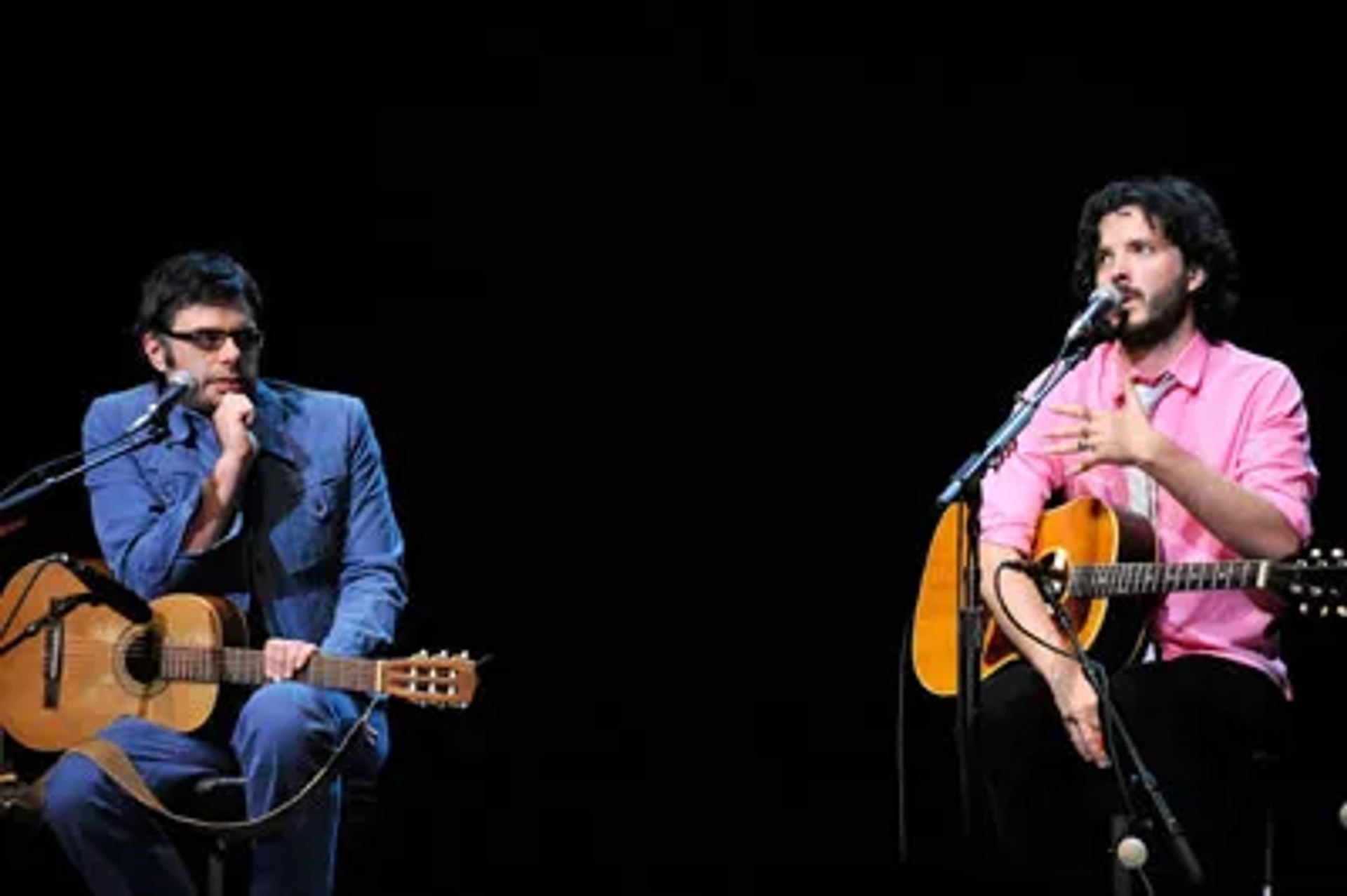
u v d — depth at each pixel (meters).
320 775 9.06
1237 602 9.19
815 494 13.92
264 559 10.12
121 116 13.73
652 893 13.58
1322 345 12.70
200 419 10.29
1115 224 9.45
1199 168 12.92
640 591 14.18
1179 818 9.00
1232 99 12.86
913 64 13.48
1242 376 9.42
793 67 13.64
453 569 14.16
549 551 14.18
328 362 14.05
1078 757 9.23
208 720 9.80
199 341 9.98
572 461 14.13
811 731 14.05
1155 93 13.00
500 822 14.16
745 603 14.08
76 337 13.64
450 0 13.81
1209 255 9.44
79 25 13.64
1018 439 9.68
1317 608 8.55
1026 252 13.35
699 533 14.09
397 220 13.99
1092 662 8.59
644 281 13.95
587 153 13.88
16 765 11.13
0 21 13.58
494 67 13.88
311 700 9.41
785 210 13.75
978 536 9.02
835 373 13.79
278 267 13.95
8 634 10.13
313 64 13.86
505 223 13.99
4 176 13.60
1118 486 9.55
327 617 10.21
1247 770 9.04
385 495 10.38
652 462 14.10
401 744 14.23
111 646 9.90
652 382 14.02
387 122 13.91
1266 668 9.15
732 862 13.96
